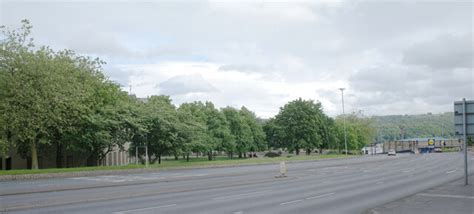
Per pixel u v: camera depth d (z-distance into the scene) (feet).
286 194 71.61
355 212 51.29
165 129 170.09
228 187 85.15
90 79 168.76
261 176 113.60
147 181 98.58
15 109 133.39
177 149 177.06
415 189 79.15
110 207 55.67
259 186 87.15
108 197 65.77
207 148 235.20
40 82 135.95
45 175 117.70
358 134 417.69
